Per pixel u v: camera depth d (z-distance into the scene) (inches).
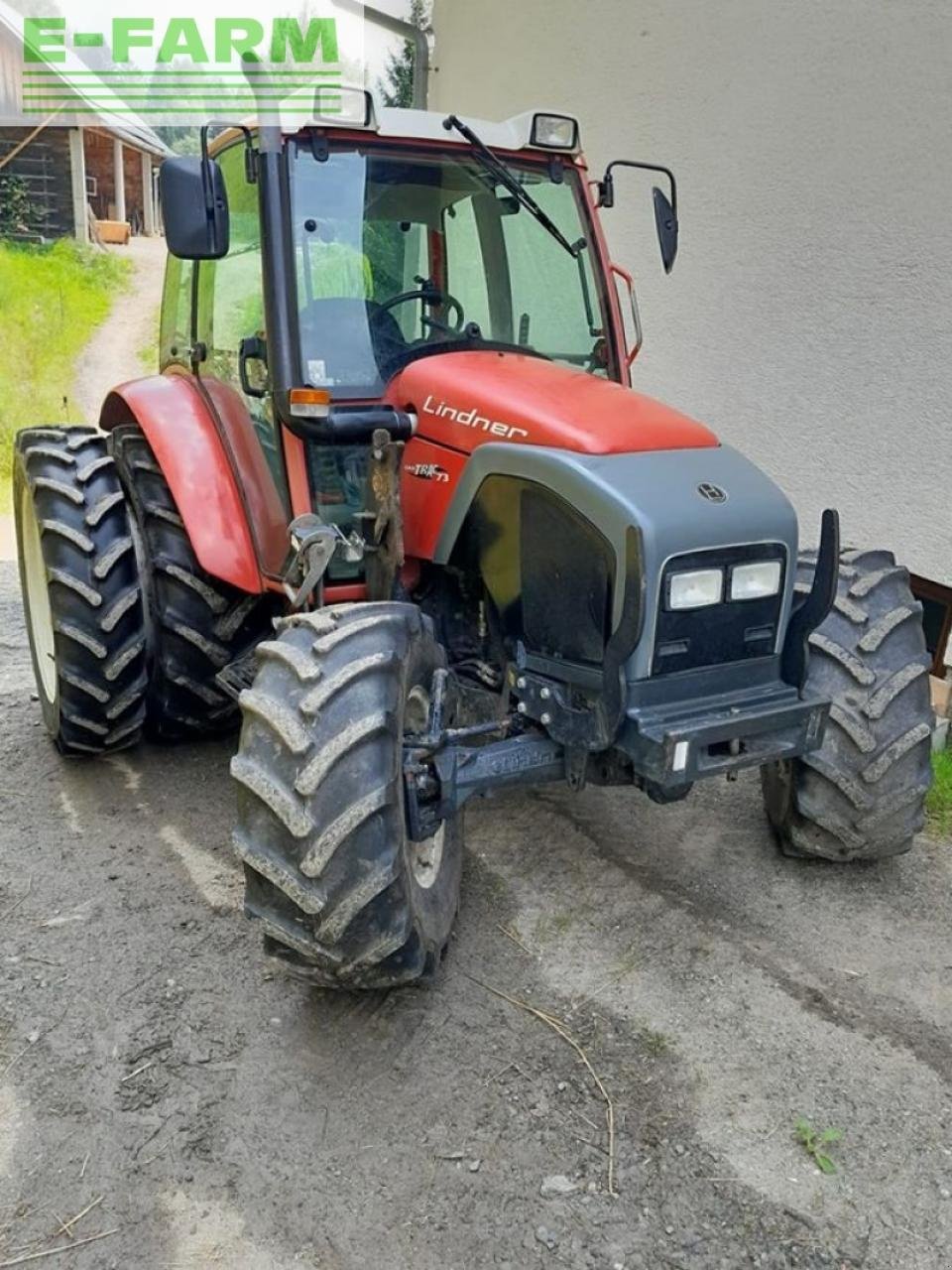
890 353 166.4
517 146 129.3
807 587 118.7
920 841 136.9
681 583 95.6
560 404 106.0
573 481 97.5
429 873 104.0
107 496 142.1
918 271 160.4
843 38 165.5
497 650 114.1
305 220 115.6
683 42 193.5
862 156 165.9
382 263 120.5
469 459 107.9
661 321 207.0
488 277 129.5
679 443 104.2
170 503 143.2
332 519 121.4
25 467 149.3
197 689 143.4
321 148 117.0
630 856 131.8
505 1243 78.6
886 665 117.3
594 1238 79.1
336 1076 94.7
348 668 88.1
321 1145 87.3
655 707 98.2
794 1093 93.6
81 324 567.2
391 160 120.6
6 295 579.8
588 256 136.6
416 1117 90.3
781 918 119.7
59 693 140.8
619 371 137.9
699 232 196.5
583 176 136.8
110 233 812.6
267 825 86.5
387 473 106.0
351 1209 81.4
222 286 135.6
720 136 189.5
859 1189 84.0
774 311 184.5
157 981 106.7
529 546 103.6
